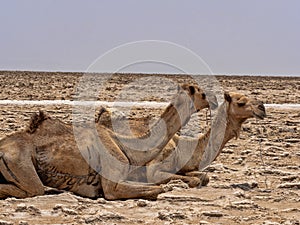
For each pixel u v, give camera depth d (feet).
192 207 37.14
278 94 163.22
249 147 64.18
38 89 161.27
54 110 100.48
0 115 90.79
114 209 35.91
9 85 175.63
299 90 187.32
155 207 36.68
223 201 39.11
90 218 33.27
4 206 35.70
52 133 38.17
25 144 37.60
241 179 47.78
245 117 45.37
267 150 62.13
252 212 36.45
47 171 37.81
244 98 45.39
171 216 34.27
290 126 82.74
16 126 76.43
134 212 35.47
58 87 171.01
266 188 44.39
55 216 34.17
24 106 109.19
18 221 33.12
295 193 42.45
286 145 65.98
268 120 90.07
